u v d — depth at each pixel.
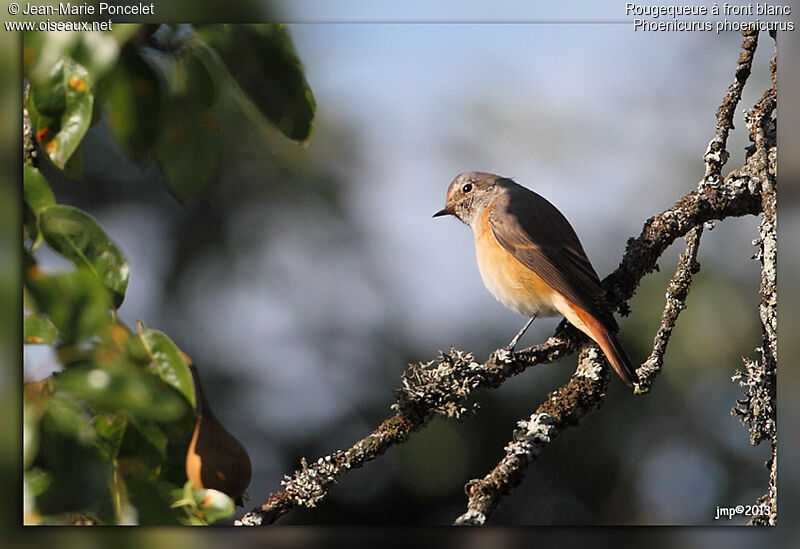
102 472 3.63
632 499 9.80
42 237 3.76
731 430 9.89
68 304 3.54
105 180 10.45
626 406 9.96
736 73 8.22
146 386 3.54
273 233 10.97
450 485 9.71
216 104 4.60
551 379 9.88
